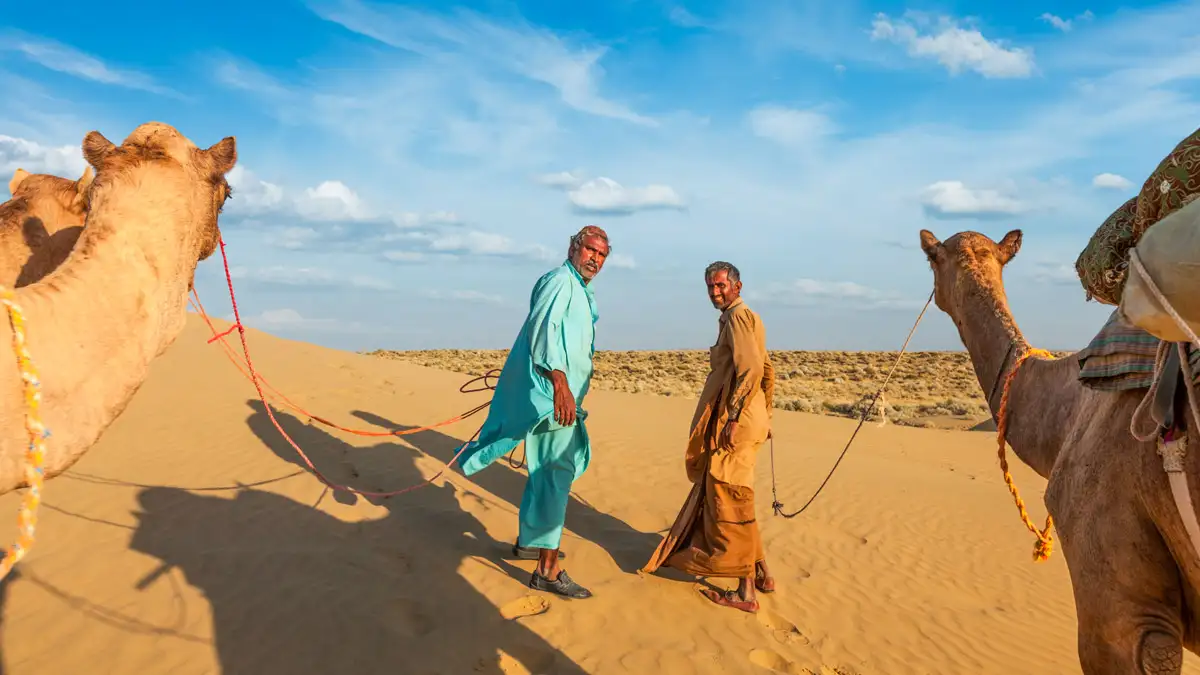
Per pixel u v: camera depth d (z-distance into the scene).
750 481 6.27
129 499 7.59
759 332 6.18
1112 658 3.01
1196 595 2.88
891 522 10.16
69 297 3.29
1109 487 3.00
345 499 8.06
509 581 6.46
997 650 6.38
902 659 6.00
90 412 3.27
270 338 18.91
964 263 4.66
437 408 13.33
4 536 6.59
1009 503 12.05
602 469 10.73
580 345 6.17
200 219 3.97
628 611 6.18
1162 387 2.74
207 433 10.06
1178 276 2.21
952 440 20.33
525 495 6.30
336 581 6.19
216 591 5.89
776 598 6.85
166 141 3.90
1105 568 2.99
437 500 8.34
